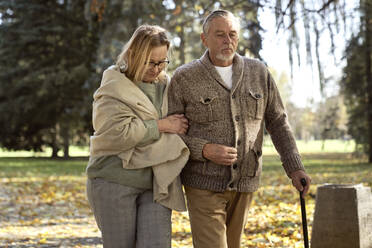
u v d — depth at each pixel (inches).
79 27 960.9
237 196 133.0
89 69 949.2
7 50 1002.1
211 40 127.3
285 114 138.4
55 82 928.3
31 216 319.6
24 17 983.0
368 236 168.6
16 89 1012.5
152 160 119.3
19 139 1150.3
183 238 230.4
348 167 639.8
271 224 247.6
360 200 166.4
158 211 119.4
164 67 124.7
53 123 1053.8
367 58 583.8
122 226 117.7
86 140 1115.3
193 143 127.2
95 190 119.3
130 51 119.4
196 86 128.8
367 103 692.1
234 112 128.1
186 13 348.8
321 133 689.6
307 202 314.0
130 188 118.5
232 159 125.5
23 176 609.0
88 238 241.8
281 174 550.0
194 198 130.9
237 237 136.1
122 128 116.3
